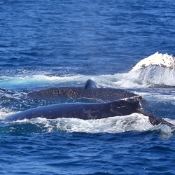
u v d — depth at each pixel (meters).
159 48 126.50
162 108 75.56
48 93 80.50
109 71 101.12
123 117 66.38
